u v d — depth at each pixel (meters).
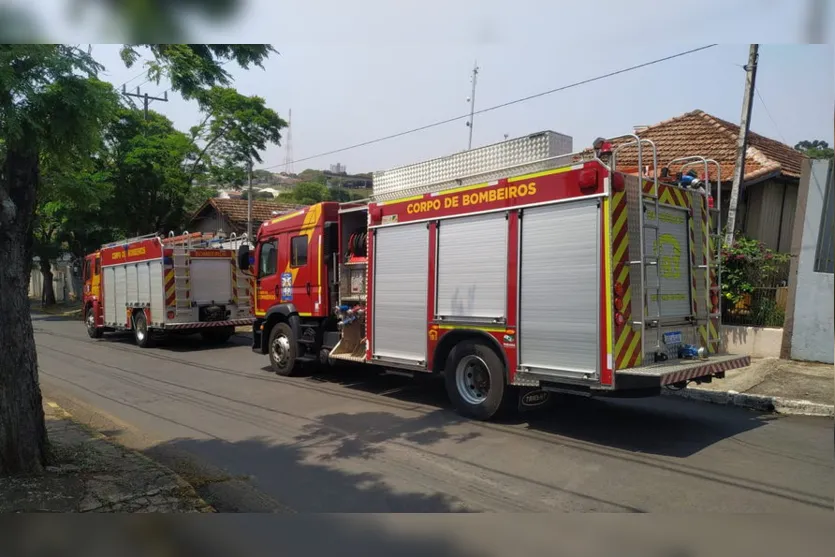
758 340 10.13
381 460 5.90
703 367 6.22
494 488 5.09
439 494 4.98
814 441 6.30
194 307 15.32
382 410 7.96
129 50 5.86
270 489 5.19
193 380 10.61
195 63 6.01
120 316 16.97
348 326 9.38
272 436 6.87
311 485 5.27
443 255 7.57
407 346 8.08
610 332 5.84
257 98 23.00
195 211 29.98
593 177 5.98
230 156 23.66
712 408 7.86
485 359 7.05
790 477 5.22
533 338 6.51
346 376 10.62
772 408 7.66
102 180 20.22
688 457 5.80
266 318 11.07
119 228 23.61
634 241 6.11
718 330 7.41
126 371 11.72
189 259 15.25
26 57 4.61
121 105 6.22
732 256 10.62
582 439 6.44
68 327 22.58
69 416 7.67
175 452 6.32
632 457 5.81
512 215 6.75
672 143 14.55
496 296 6.91
